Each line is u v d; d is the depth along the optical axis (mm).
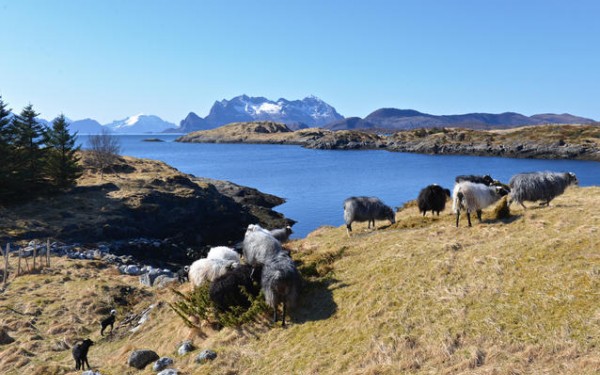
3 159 54438
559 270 11328
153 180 68250
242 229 61969
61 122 62156
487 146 179125
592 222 14289
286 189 96000
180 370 11961
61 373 14539
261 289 13836
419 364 9562
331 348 11102
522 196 17656
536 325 9586
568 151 152500
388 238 17750
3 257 35906
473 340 9719
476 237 15500
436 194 21766
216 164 164500
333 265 16125
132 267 34906
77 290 27219
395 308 11742
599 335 8711
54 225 47312
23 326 21281
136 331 18188
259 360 11648
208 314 15070
